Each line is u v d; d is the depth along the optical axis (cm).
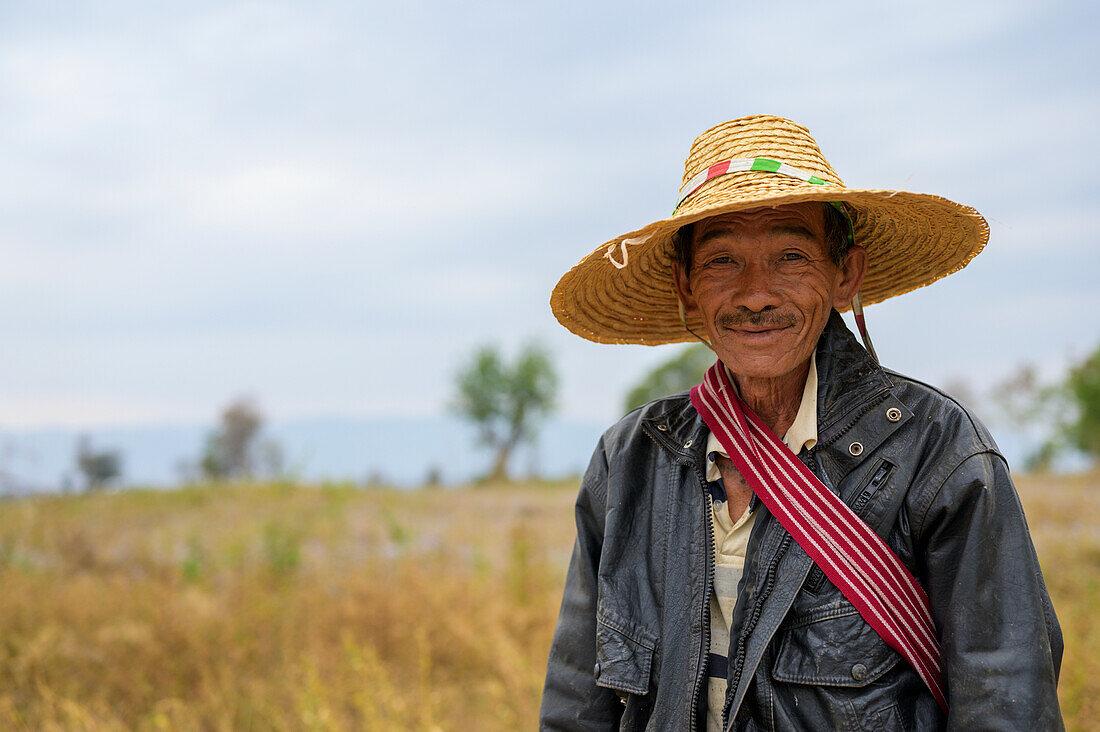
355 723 390
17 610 552
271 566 712
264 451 3067
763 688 144
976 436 142
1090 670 379
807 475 147
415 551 809
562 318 183
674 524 162
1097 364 1894
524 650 480
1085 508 1006
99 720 397
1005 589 134
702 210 136
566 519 1171
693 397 165
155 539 941
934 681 141
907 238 169
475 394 3145
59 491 1322
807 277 150
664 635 156
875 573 141
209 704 423
